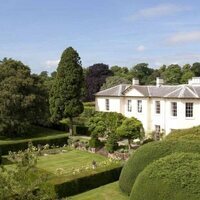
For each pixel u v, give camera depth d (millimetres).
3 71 46844
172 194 15305
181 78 104562
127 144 41062
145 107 47062
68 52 49500
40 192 13836
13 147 39750
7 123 43875
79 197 21750
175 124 43656
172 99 43750
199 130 25766
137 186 16672
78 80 49531
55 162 34469
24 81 45781
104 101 51750
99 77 93312
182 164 16281
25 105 44562
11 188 13031
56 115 50000
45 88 49531
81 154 38438
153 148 20469
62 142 44375
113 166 25719
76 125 52312
